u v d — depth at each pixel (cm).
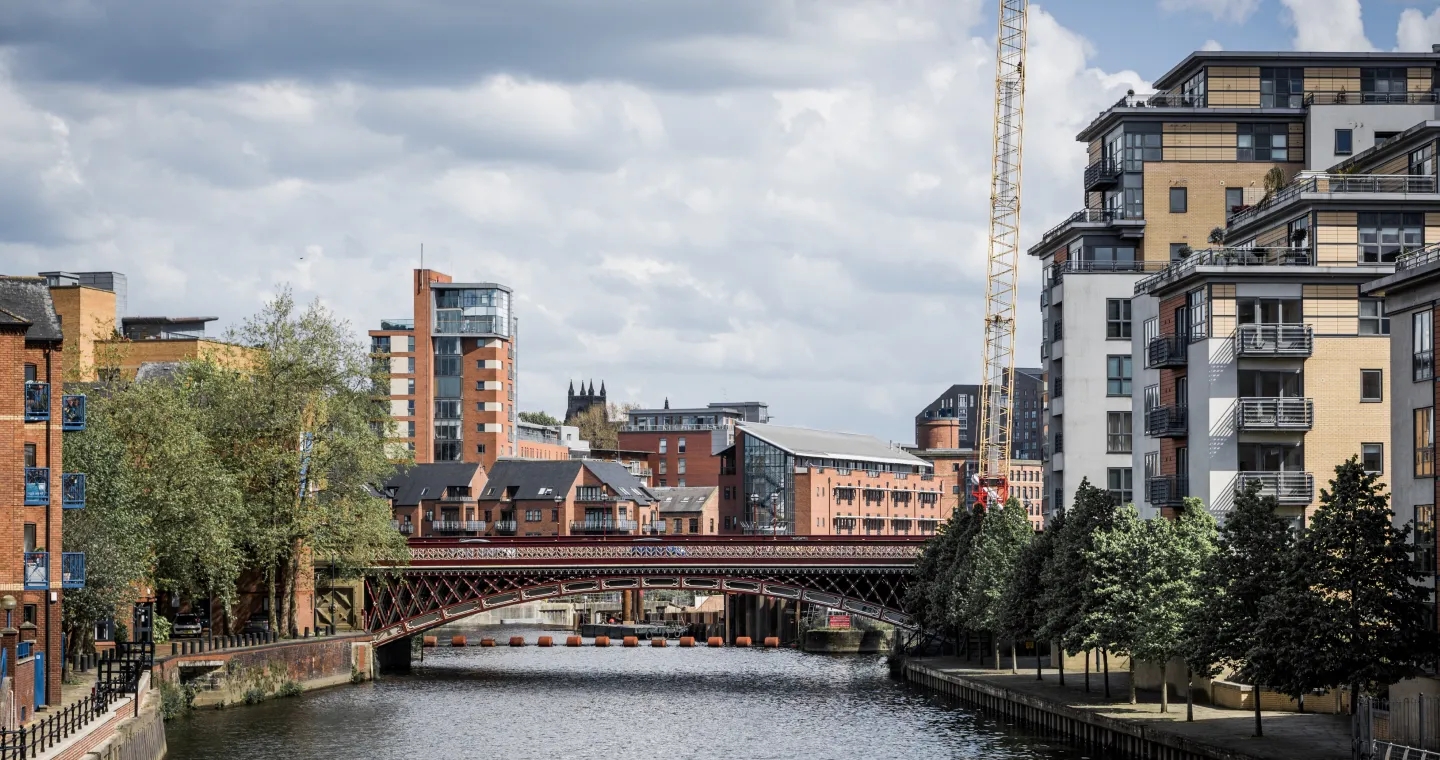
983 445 19800
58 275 12912
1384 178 8575
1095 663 10519
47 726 5691
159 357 12362
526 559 12675
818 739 8669
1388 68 11138
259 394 10581
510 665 14112
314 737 8556
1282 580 5972
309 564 12244
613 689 11631
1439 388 6031
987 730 8769
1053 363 11488
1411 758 5588
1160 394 9038
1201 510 7725
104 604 7919
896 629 13988
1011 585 9962
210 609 10925
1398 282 6319
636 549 12738
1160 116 11156
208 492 9181
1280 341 8231
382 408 11619
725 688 11719
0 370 6625
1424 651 5716
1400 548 5784
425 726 9212
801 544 12838
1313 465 8275
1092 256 11300
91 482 7981
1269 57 11181
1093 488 8762
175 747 8019
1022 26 19525
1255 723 6881
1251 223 9100
